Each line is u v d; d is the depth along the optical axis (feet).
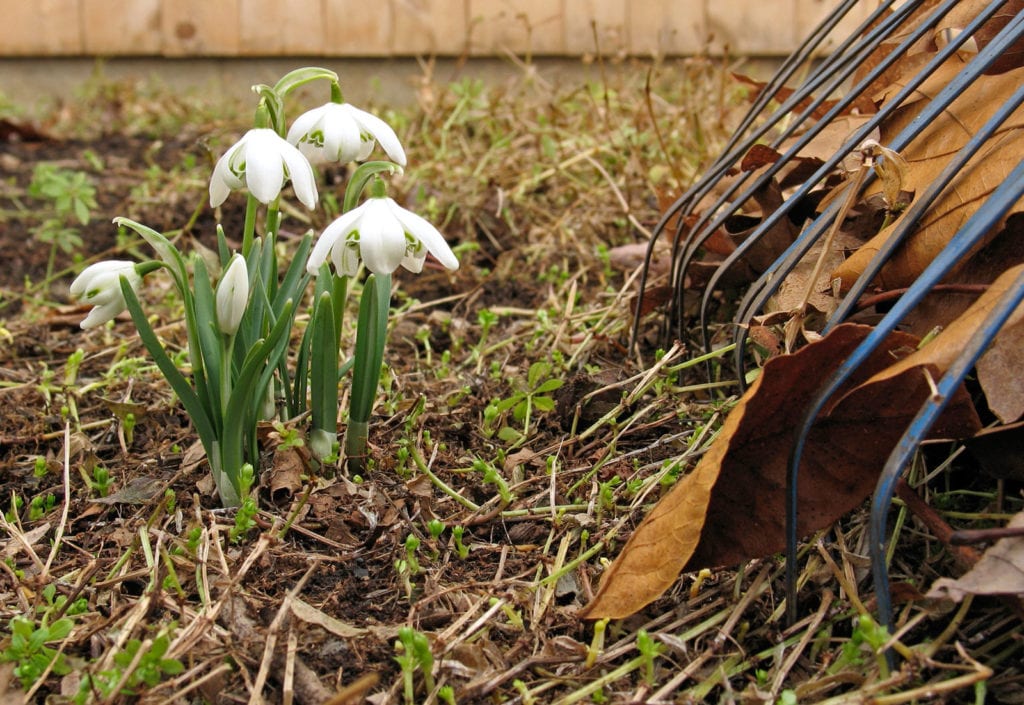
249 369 1.67
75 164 3.59
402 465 1.83
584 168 2.98
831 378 1.53
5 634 1.63
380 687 1.56
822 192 1.99
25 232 3.12
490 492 1.86
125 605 1.64
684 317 2.17
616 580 1.58
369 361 1.78
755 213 2.14
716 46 4.22
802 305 1.70
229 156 1.61
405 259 1.65
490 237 2.74
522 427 2.00
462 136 3.25
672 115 3.06
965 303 1.67
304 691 1.54
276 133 1.69
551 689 1.57
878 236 1.74
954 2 1.80
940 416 1.56
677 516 1.56
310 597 1.66
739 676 1.59
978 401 1.75
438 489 1.86
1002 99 1.72
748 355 2.05
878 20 2.15
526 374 2.13
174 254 1.68
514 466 1.89
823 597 1.63
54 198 3.26
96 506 1.85
